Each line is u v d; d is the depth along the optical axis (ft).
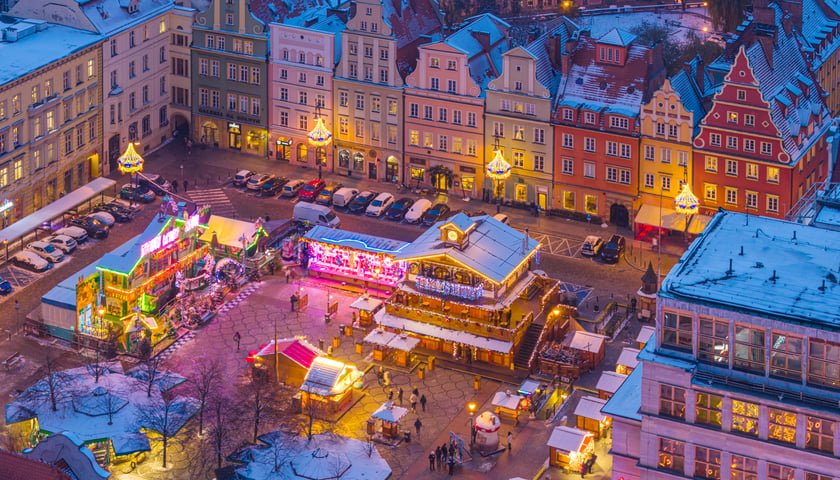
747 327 383.04
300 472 468.34
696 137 625.82
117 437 481.46
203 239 621.31
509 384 544.21
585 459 482.69
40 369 545.44
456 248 562.66
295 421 515.50
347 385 524.11
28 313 584.81
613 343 569.23
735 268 400.88
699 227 632.38
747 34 648.38
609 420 502.38
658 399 400.06
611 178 654.94
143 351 552.00
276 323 583.58
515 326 556.92
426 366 555.69
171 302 594.24
